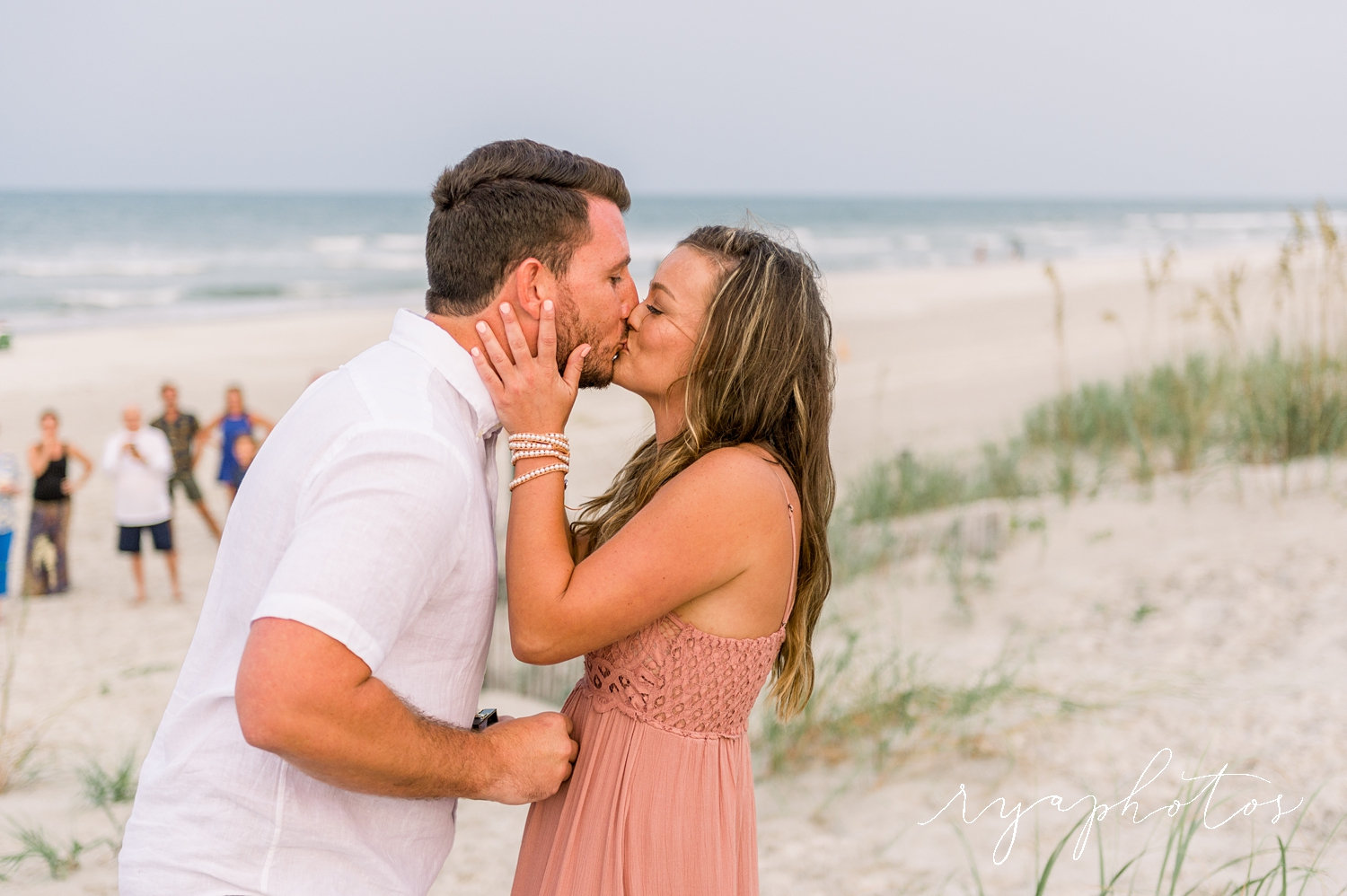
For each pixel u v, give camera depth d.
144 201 100.56
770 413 1.86
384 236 59.41
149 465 8.07
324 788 1.58
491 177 1.70
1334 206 161.12
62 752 5.04
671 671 1.80
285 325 23.44
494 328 1.71
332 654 1.39
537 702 5.08
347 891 1.60
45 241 50.56
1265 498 6.26
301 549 1.43
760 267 1.87
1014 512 7.02
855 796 3.76
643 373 1.93
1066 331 21.16
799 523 1.90
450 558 1.55
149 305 27.97
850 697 4.45
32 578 8.27
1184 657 4.48
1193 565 5.46
